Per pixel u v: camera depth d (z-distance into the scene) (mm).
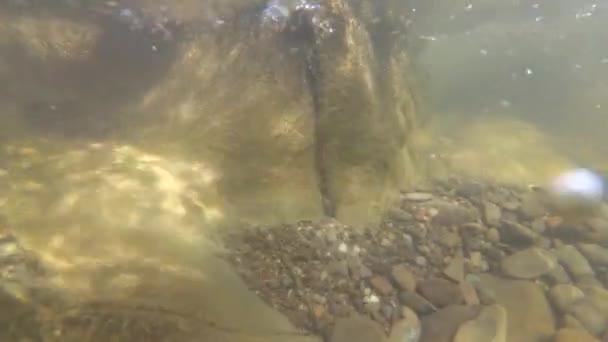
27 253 344
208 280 360
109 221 383
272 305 389
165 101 476
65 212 382
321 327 384
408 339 392
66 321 303
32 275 328
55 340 292
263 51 463
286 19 470
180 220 403
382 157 494
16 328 293
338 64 457
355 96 464
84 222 378
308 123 452
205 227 411
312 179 462
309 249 436
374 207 490
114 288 331
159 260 364
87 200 395
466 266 473
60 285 325
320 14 464
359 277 430
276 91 450
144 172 428
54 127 454
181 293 340
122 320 310
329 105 455
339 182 471
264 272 409
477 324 406
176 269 360
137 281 341
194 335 314
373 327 388
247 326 334
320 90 452
